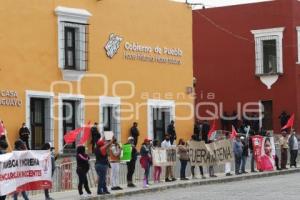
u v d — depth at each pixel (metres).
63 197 20.69
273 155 30.47
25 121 25.41
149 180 26.17
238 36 40.50
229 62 40.72
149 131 30.52
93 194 21.34
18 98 25.20
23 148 19.52
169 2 32.12
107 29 28.81
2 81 24.69
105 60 28.66
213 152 27.33
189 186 24.61
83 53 27.67
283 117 38.47
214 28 41.22
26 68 25.55
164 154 25.38
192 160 26.59
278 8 39.38
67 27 27.36
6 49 24.89
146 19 30.80
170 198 20.12
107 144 21.36
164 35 31.72
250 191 21.50
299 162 34.94
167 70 31.77
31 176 18.98
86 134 22.67
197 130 32.56
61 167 22.88
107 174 23.44
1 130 21.77
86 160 21.09
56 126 26.50
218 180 26.06
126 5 29.77
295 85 38.91
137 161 26.39
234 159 28.77
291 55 39.06
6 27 24.94
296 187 22.39
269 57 39.91
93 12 28.20
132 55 29.95
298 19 39.41
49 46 26.45
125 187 23.52
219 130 38.22
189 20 33.25
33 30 25.88
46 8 26.39
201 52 41.34
